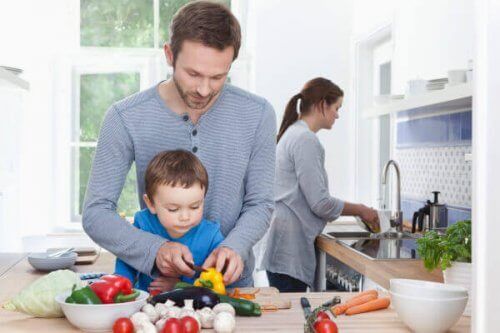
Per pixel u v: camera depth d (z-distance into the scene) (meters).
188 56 1.50
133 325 1.27
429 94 2.52
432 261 1.65
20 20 4.33
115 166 1.72
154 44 4.59
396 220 3.19
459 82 2.41
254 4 4.48
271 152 1.83
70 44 4.50
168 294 1.44
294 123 3.15
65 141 4.50
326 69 4.50
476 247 1.01
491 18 0.98
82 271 2.44
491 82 0.98
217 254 1.63
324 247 3.03
